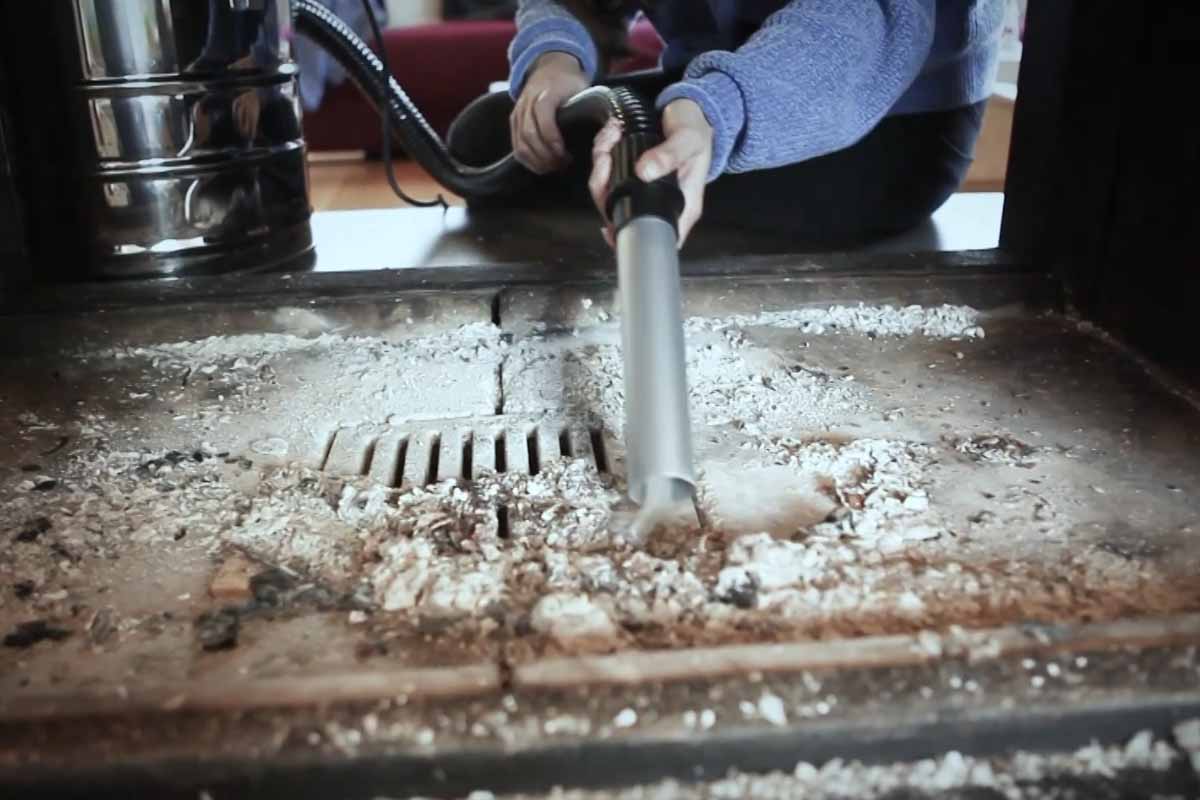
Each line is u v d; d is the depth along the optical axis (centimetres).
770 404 74
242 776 40
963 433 69
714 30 126
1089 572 52
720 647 44
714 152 71
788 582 51
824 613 49
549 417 73
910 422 71
